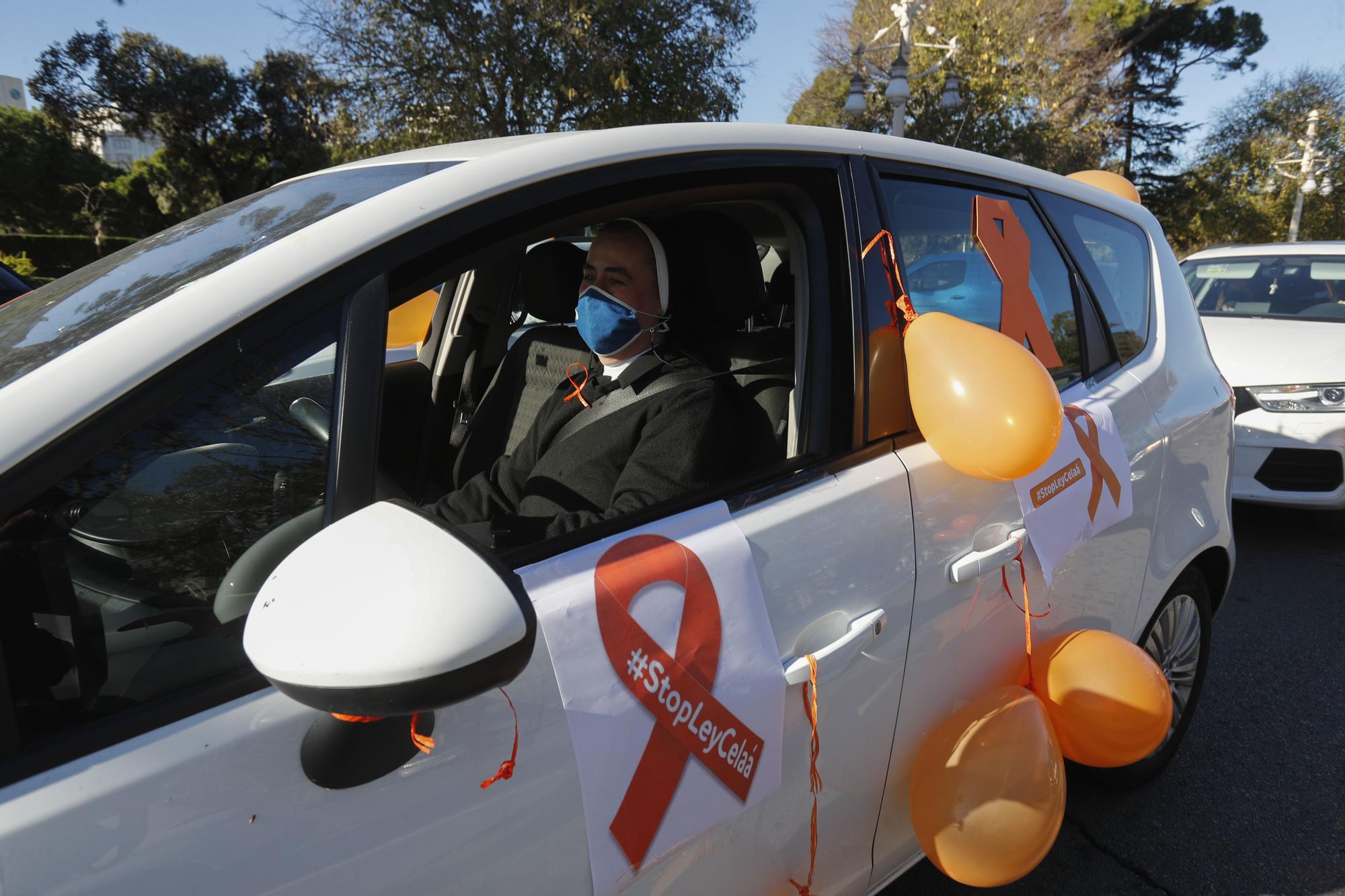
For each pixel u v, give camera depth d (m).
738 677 1.27
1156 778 2.67
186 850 0.87
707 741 1.24
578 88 13.82
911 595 1.53
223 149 20.11
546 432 1.81
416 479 2.31
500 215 1.22
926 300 1.72
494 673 0.80
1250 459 4.63
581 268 2.13
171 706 0.93
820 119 25.33
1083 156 25.27
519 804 1.06
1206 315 5.63
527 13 13.45
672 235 1.80
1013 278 1.90
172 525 0.99
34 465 0.90
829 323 1.57
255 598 1.01
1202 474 2.41
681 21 14.59
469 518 1.81
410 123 14.38
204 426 0.99
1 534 0.87
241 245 1.27
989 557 1.64
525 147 1.33
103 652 0.94
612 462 1.65
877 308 1.60
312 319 1.07
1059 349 2.05
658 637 1.20
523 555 1.19
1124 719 1.82
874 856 1.65
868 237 1.62
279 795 0.92
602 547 1.23
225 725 0.93
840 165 1.64
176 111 18.81
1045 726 1.69
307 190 1.54
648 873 1.19
